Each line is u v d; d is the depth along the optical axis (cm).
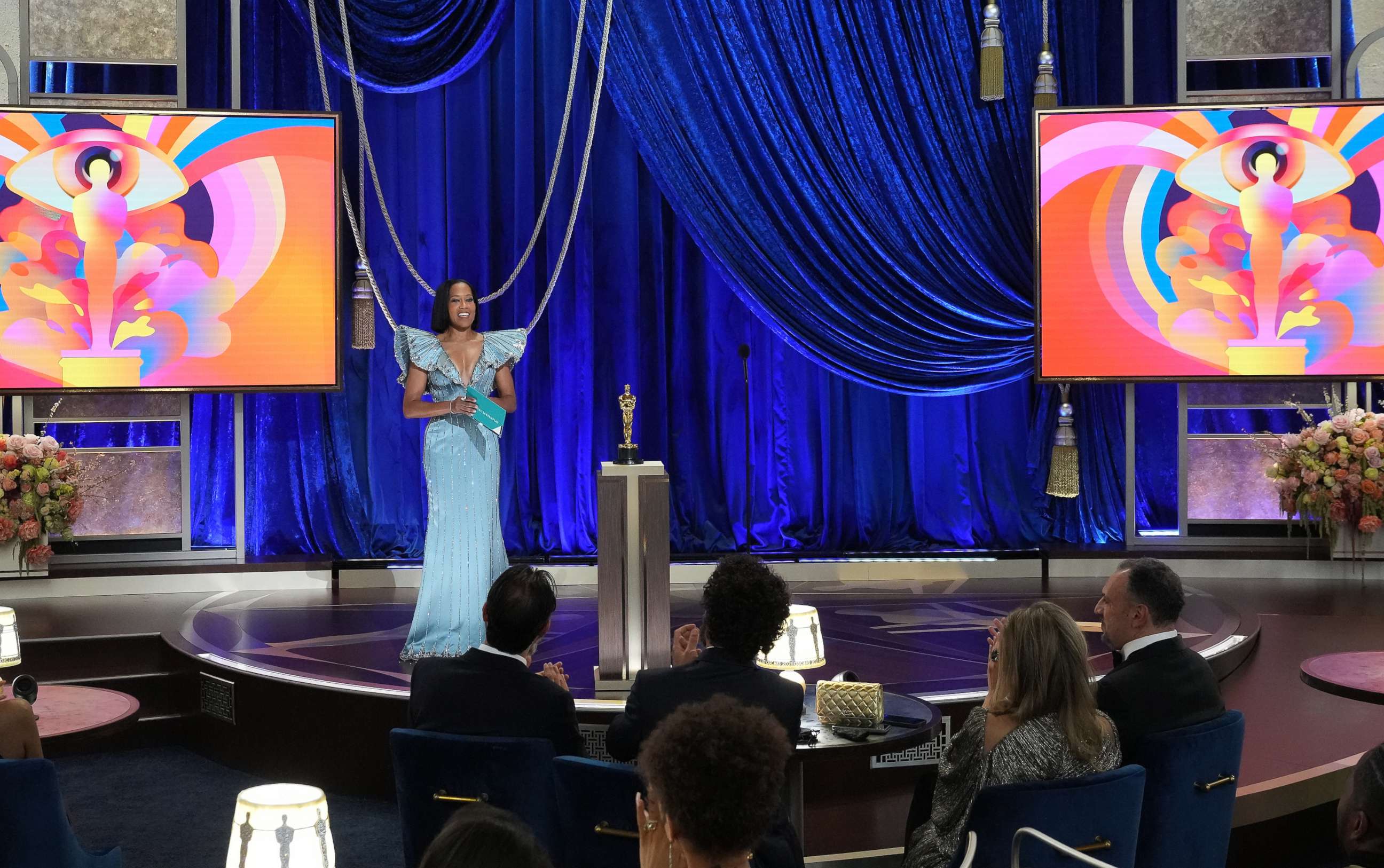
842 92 743
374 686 499
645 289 764
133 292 691
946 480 774
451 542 548
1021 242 750
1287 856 412
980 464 776
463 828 160
